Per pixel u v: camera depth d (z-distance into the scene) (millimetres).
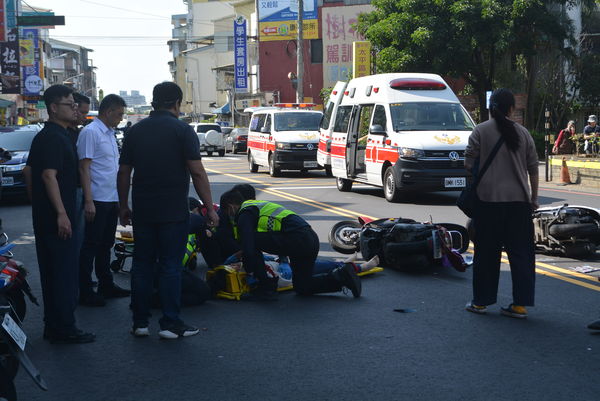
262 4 48625
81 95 7215
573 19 35500
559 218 8969
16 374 4891
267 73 49094
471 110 34469
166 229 5781
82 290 7051
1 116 47375
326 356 5293
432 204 15195
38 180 5566
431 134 15289
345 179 18312
